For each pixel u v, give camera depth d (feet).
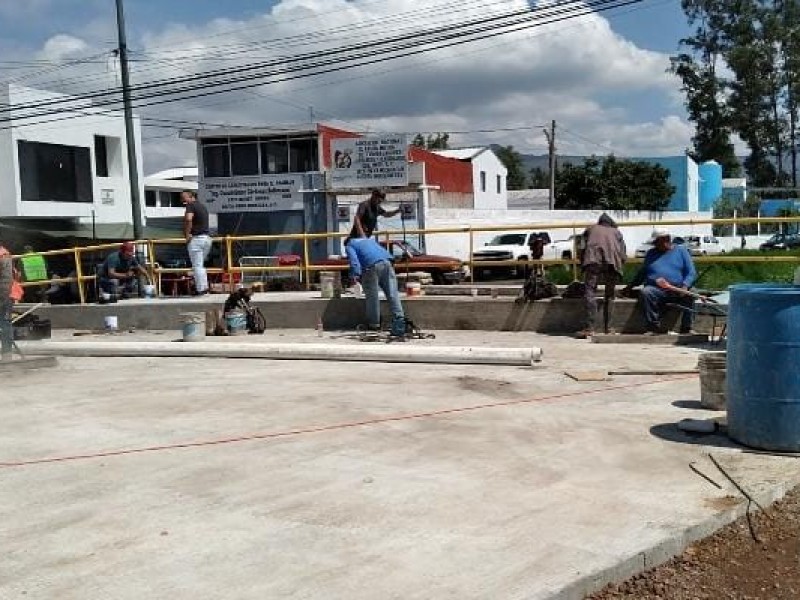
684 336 35.78
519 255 100.73
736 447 19.99
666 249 37.27
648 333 37.17
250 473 18.72
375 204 41.47
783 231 121.60
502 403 25.26
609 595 13.51
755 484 17.34
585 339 37.91
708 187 217.56
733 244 149.38
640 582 13.94
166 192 186.09
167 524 15.69
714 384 23.70
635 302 37.93
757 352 19.39
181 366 33.88
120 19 98.78
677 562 14.66
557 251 110.22
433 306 42.70
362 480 18.04
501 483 17.72
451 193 147.64
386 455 19.90
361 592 12.82
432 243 113.91
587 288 37.86
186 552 14.37
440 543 14.60
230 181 120.98
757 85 208.33
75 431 22.99
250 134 120.06
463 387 27.84
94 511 16.49
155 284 52.65
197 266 49.67
